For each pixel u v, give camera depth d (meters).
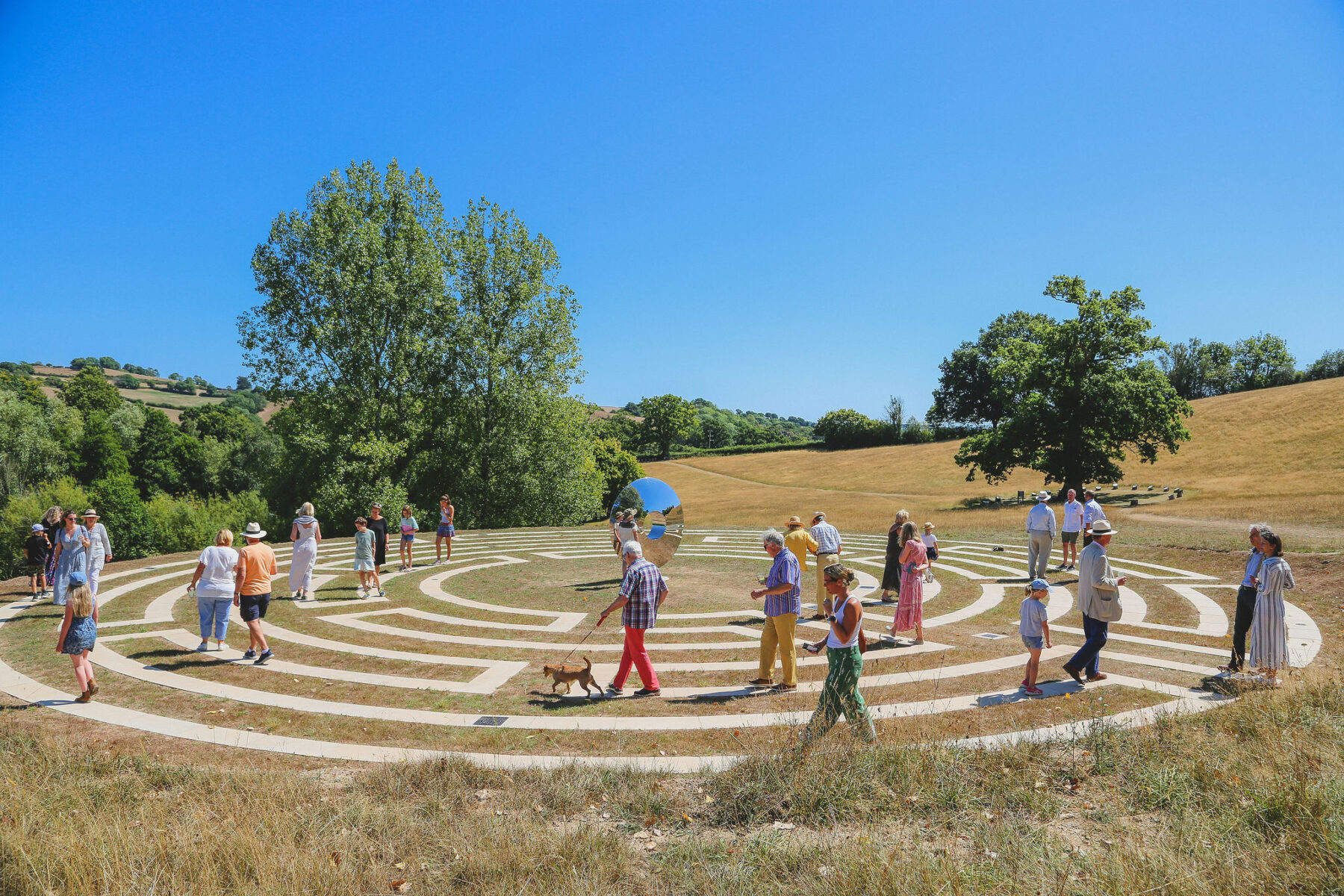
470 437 39.12
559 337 38.78
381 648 11.30
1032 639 8.59
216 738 7.61
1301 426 51.84
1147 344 41.97
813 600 14.72
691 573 18.59
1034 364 42.94
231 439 84.56
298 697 8.97
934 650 10.77
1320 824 4.69
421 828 5.39
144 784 6.26
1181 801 5.43
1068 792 5.86
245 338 34.25
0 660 10.48
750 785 5.91
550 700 8.85
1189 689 8.68
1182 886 4.15
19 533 37.22
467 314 37.16
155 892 4.44
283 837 5.06
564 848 5.00
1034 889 4.25
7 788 5.91
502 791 6.21
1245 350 98.56
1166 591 14.92
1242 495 36.34
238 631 12.34
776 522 43.81
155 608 14.09
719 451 106.94
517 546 24.80
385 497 33.66
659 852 5.12
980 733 7.31
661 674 9.91
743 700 8.71
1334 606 12.95
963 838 5.15
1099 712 7.87
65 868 4.66
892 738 7.02
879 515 39.97
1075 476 41.69
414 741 7.54
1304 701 7.29
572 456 40.41
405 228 35.69
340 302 33.72
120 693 9.09
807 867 4.73
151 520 39.31
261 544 10.69
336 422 34.97
